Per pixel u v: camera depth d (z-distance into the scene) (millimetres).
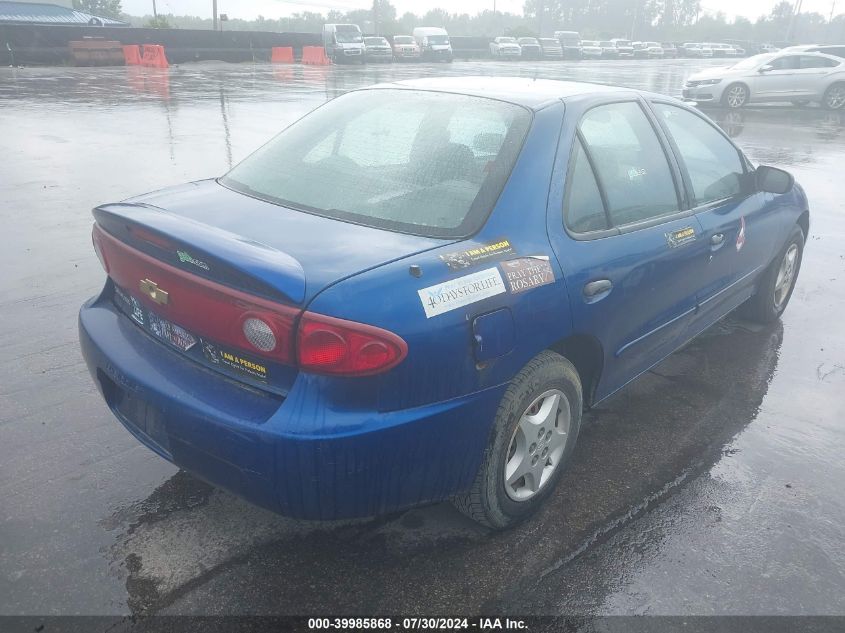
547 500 3012
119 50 27844
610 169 3090
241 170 3115
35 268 5441
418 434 2240
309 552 2629
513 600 2465
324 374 2086
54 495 2887
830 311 5355
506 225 2557
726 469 3312
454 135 2836
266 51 34719
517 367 2502
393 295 2158
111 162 9328
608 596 2504
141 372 2420
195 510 2830
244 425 2117
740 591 2561
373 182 2715
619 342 3113
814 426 3732
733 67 19312
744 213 4070
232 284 2170
